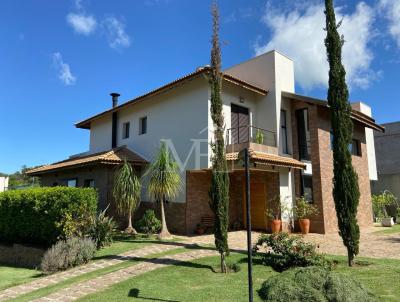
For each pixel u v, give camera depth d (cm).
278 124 1595
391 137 2788
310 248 799
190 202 1464
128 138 1902
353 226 816
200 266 837
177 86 1532
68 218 1120
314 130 1556
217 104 849
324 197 1503
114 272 834
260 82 1695
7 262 1388
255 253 922
